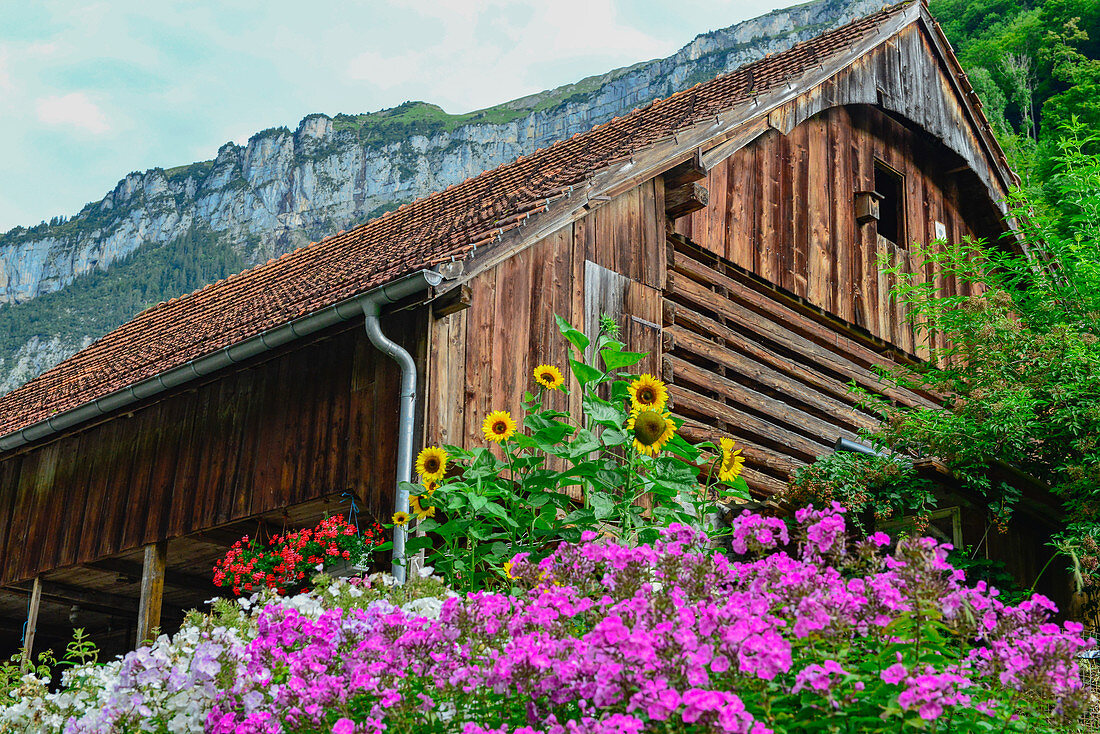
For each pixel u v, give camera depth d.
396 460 7.08
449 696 2.95
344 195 174.00
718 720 2.37
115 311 148.12
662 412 5.58
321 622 3.31
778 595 2.88
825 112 11.06
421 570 4.16
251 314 8.61
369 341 7.62
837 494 7.02
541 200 7.70
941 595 2.71
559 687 2.72
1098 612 7.22
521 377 7.50
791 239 10.27
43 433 9.40
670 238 9.12
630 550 3.20
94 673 3.96
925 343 11.50
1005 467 7.16
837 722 2.58
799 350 10.16
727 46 164.62
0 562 10.07
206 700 3.19
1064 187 10.30
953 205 12.61
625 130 9.95
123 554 9.23
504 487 5.36
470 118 184.25
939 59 11.98
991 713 2.78
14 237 169.88
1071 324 8.99
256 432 8.23
